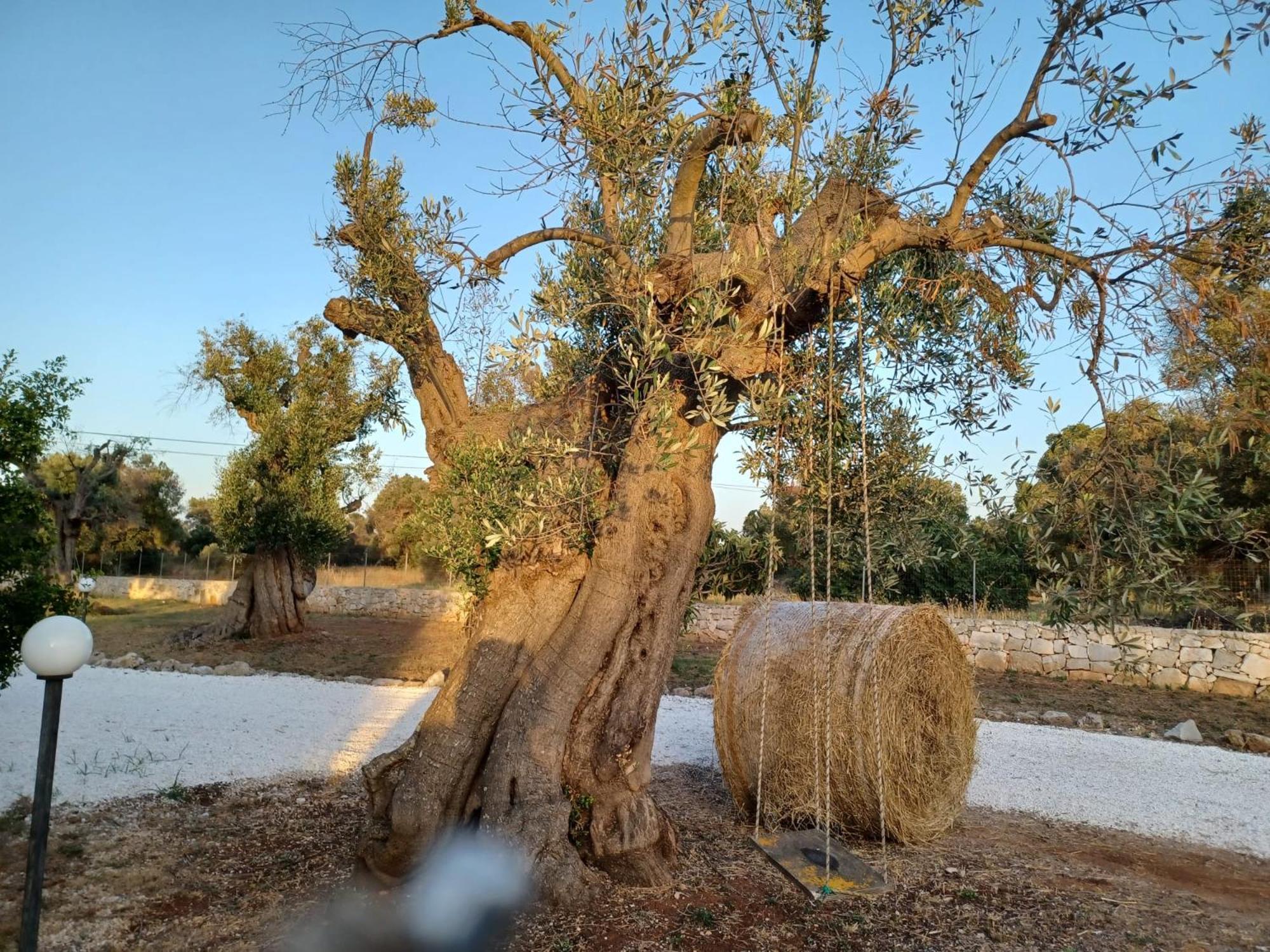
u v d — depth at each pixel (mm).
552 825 4848
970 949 4555
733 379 5102
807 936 4637
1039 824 7117
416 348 5828
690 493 5613
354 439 19500
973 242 5230
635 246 5156
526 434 5133
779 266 5004
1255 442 4164
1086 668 14281
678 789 7859
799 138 4840
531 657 5250
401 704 12125
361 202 5754
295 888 5164
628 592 5305
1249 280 4418
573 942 4387
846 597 8195
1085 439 4695
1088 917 5023
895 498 6547
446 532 5695
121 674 14219
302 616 19203
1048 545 4426
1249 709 12312
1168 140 4254
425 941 4418
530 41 5543
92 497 29812
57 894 5094
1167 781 8625
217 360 18328
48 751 3672
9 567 6055
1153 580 4117
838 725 6020
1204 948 4637
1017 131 4820
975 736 6812
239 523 17734
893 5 4594
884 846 5605
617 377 5016
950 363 6352
